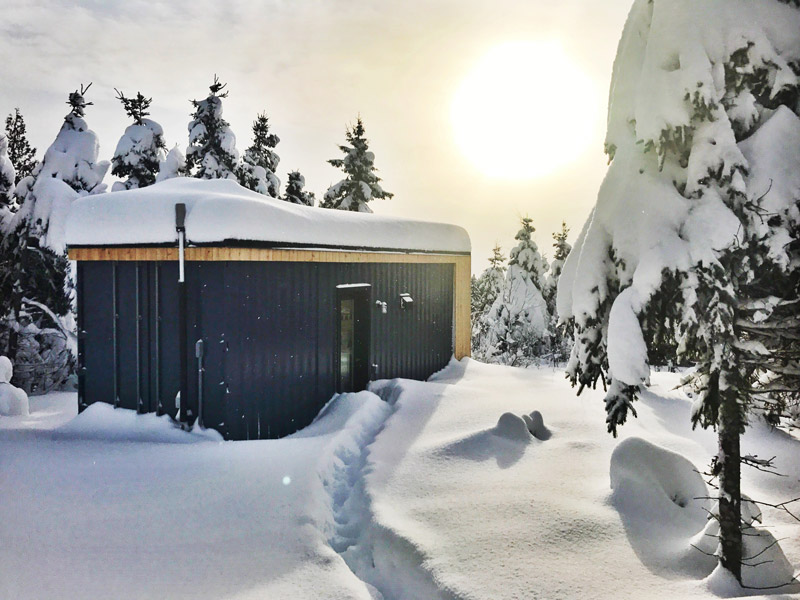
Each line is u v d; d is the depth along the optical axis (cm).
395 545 516
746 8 451
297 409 969
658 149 479
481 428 829
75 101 2211
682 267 450
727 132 441
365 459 731
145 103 2470
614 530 522
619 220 509
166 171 2308
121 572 476
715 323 432
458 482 645
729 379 448
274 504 601
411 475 670
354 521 602
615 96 547
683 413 998
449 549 498
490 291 3719
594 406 977
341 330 1088
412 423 882
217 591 455
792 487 693
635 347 464
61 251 1873
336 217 1075
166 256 876
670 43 468
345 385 1108
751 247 437
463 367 1390
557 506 567
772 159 437
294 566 495
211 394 863
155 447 787
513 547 498
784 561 461
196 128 2455
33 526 546
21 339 1811
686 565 473
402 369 1252
